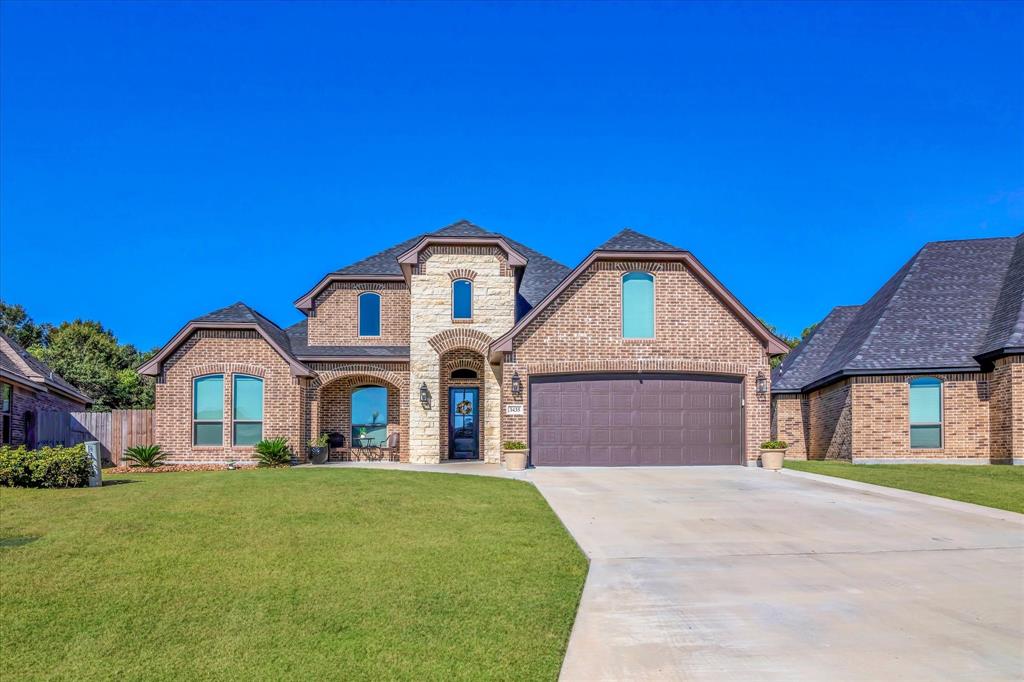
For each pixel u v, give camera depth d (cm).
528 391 2162
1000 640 661
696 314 2205
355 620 714
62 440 2470
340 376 2569
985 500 1453
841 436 2548
